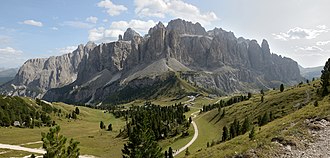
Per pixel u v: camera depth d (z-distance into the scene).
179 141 141.88
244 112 160.38
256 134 46.41
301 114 49.84
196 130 163.12
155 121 167.38
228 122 156.12
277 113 123.19
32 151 123.25
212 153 44.53
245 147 38.50
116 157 118.94
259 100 177.62
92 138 171.25
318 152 34.16
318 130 40.84
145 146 59.34
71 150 36.09
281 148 36.06
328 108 48.25
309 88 144.00
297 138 38.38
